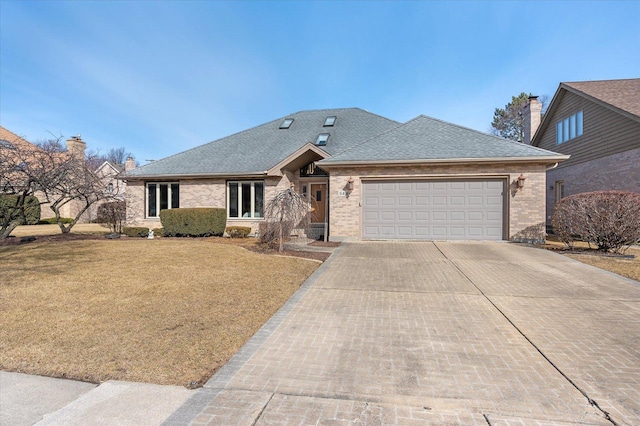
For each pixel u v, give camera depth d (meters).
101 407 2.81
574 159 16.92
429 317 4.90
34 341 4.06
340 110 20.41
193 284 6.57
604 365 3.46
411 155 12.52
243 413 2.72
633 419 2.61
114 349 3.88
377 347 3.93
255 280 6.98
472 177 12.18
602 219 9.85
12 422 2.62
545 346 3.92
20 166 12.05
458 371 3.36
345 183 12.98
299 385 3.13
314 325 4.64
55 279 6.73
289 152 16.41
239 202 15.99
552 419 2.61
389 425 2.55
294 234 12.95
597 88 16.27
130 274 7.20
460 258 9.18
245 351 3.85
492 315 4.95
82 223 24.66
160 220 15.81
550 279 6.98
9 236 13.66
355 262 8.83
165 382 3.22
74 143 21.02
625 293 6.02
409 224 12.64
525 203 11.83
